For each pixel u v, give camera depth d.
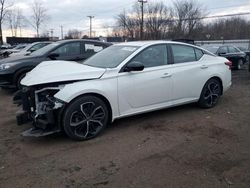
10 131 5.36
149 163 3.98
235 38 66.25
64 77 4.72
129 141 4.75
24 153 4.39
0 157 4.27
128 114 5.29
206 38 60.22
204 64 6.34
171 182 3.51
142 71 5.35
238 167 3.83
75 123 4.70
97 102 4.87
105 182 3.54
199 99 6.39
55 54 8.76
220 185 3.43
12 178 3.69
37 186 3.49
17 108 7.06
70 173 3.77
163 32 57.69
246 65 18.17
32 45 13.55
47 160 4.14
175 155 4.20
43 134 4.57
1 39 47.56
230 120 5.75
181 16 57.38
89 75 4.87
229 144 4.56
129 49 5.61
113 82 5.02
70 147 4.57
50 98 4.71
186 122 5.64
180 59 6.02
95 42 9.51
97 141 4.78
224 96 7.94
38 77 4.79
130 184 3.49
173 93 5.82
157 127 5.38
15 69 8.52
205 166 3.87
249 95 8.10
